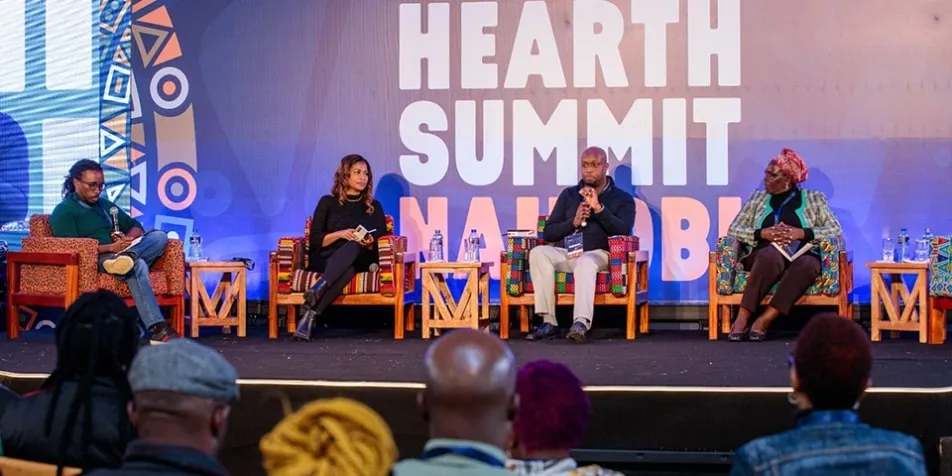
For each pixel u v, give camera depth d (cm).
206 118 825
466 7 805
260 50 820
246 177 823
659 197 793
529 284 738
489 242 806
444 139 808
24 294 722
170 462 210
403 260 736
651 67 792
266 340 727
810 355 264
